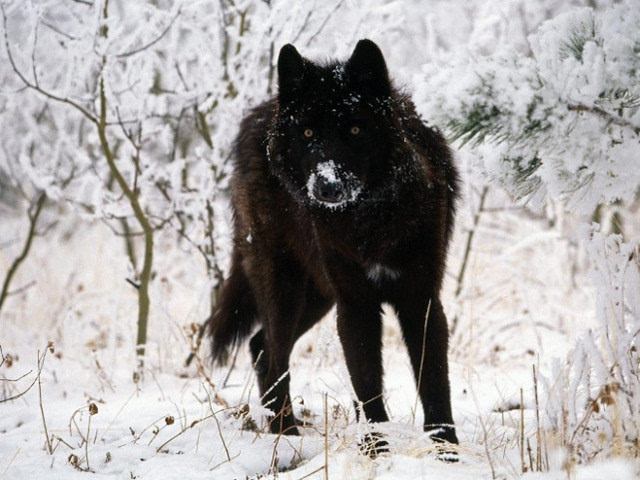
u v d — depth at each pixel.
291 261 7.50
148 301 9.55
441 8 13.98
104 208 9.88
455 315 10.54
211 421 6.75
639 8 4.30
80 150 10.34
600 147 4.12
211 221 9.99
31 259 14.66
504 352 10.52
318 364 9.52
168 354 10.28
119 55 8.91
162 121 11.41
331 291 7.00
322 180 5.84
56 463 5.62
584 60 4.18
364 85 6.07
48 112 12.66
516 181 4.90
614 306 4.83
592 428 4.82
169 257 13.42
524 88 3.89
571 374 7.25
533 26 14.04
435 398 5.94
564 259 12.18
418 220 6.09
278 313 7.53
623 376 4.82
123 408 7.40
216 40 10.09
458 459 5.26
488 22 10.84
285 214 7.30
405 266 6.19
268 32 9.59
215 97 9.94
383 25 10.03
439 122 4.01
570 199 4.60
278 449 5.88
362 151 6.01
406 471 4.74
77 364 10.20
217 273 10.05
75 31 9.41
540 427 5.06
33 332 11.84
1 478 5.22
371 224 6.16
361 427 5.50
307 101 6.12
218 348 8.30
